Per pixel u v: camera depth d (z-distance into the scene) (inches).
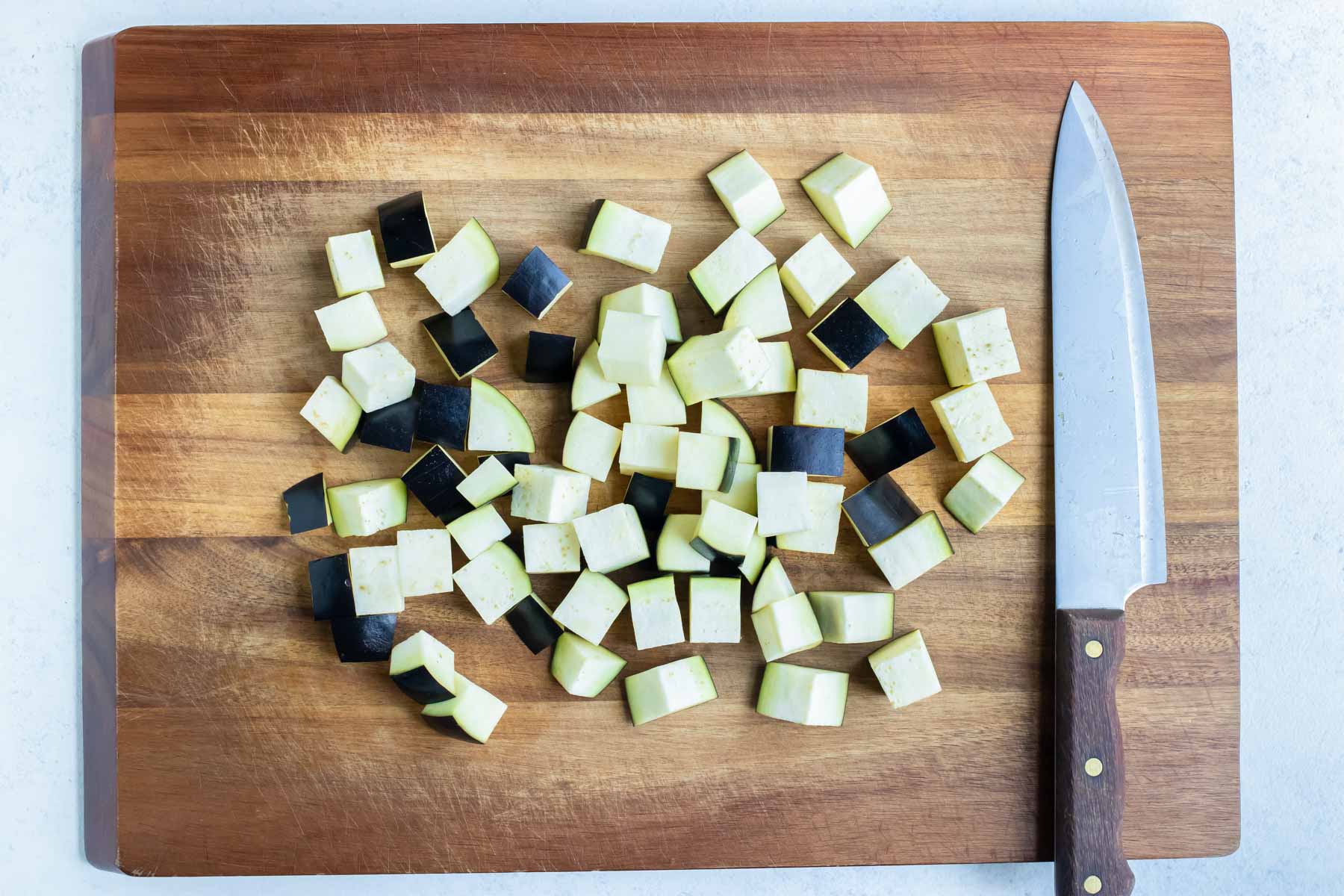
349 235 25.5
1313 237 26.5
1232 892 26.6
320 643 26.0
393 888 26.7
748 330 25.2
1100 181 25.9
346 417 25.7
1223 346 26.0
